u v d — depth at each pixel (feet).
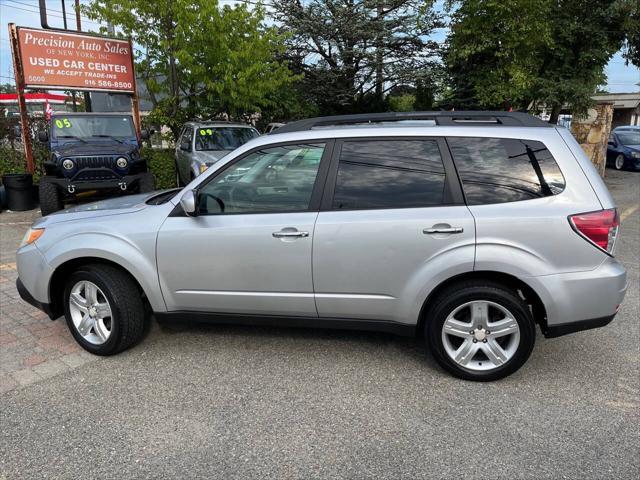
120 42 38.09
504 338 11.43
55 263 12.55
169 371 12.16
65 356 12.99
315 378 11.76
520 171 10.96
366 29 61.98
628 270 20.48
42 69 34.94
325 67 65.82
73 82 36.45
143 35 42.60
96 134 32.89
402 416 10.20
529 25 38.04
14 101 62.85
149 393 11.17
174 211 12.21
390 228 11.00
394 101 75.72
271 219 11.60
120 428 9.89
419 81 64.64
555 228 10.52
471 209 10.89
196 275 12.05
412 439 9.46
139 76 46.37
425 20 62.08
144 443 9.43
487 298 10.93
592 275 10.57
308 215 11.48
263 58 45.57
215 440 9.50
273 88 45.91
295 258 11.48
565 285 10.58
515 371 11.42
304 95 67.00
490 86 42.09
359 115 12.87
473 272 11.02
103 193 30.42
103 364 12.55
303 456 9.01
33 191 34.14
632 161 58.44
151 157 39.83
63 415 10.36
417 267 11.01
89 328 12.93
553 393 11.01
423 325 11.92
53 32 35.04
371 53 62.64
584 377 11.70
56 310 13.38
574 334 14.12
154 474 8.59
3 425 10.03
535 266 10.58
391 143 11.53
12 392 11.25
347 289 11.45
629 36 43.34
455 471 8.58
